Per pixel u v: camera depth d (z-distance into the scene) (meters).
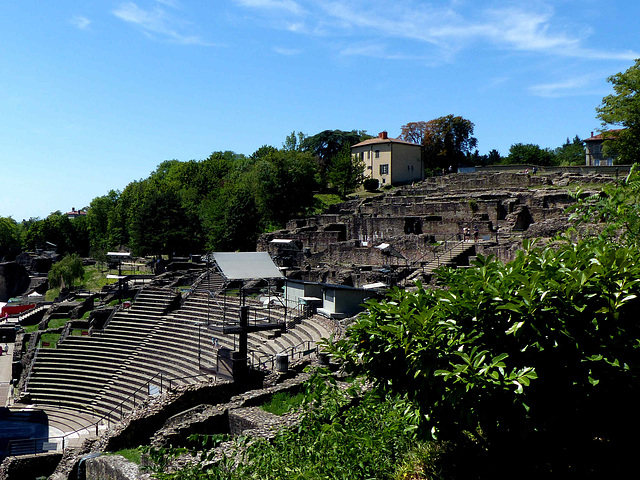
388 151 112.88
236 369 32.12
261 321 45.03
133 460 24.59
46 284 104.69
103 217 154.00
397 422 14.95
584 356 10.68
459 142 131.38
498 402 11.32
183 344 46.75
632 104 59.53
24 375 49.06
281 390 27.39
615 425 11.86
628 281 10.57
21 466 29.39
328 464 13.65
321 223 79.69
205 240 97.19
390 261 56.50
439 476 12.98
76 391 44.81
